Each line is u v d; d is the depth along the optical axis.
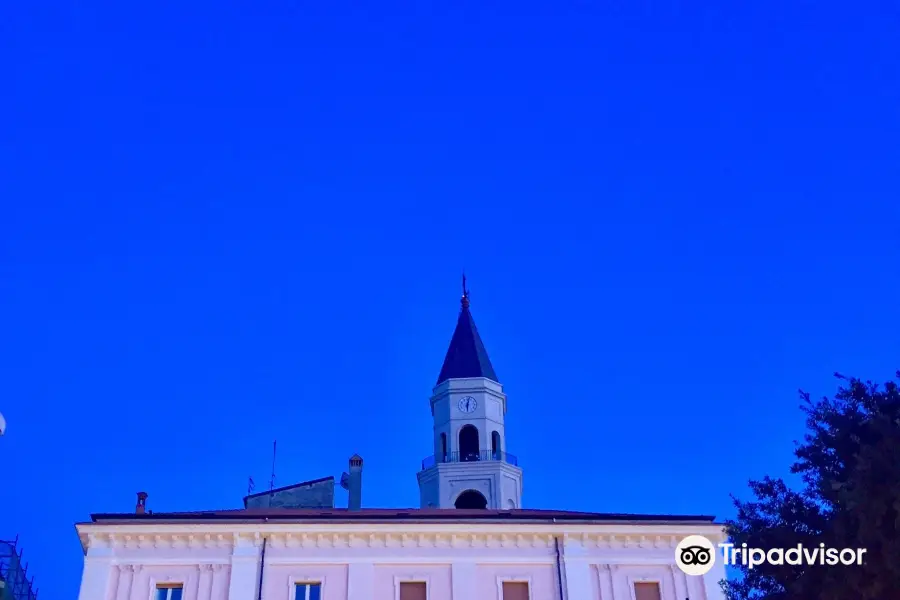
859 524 22.36
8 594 41.19
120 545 35.00
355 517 35.78
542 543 36.12
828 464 24.09
